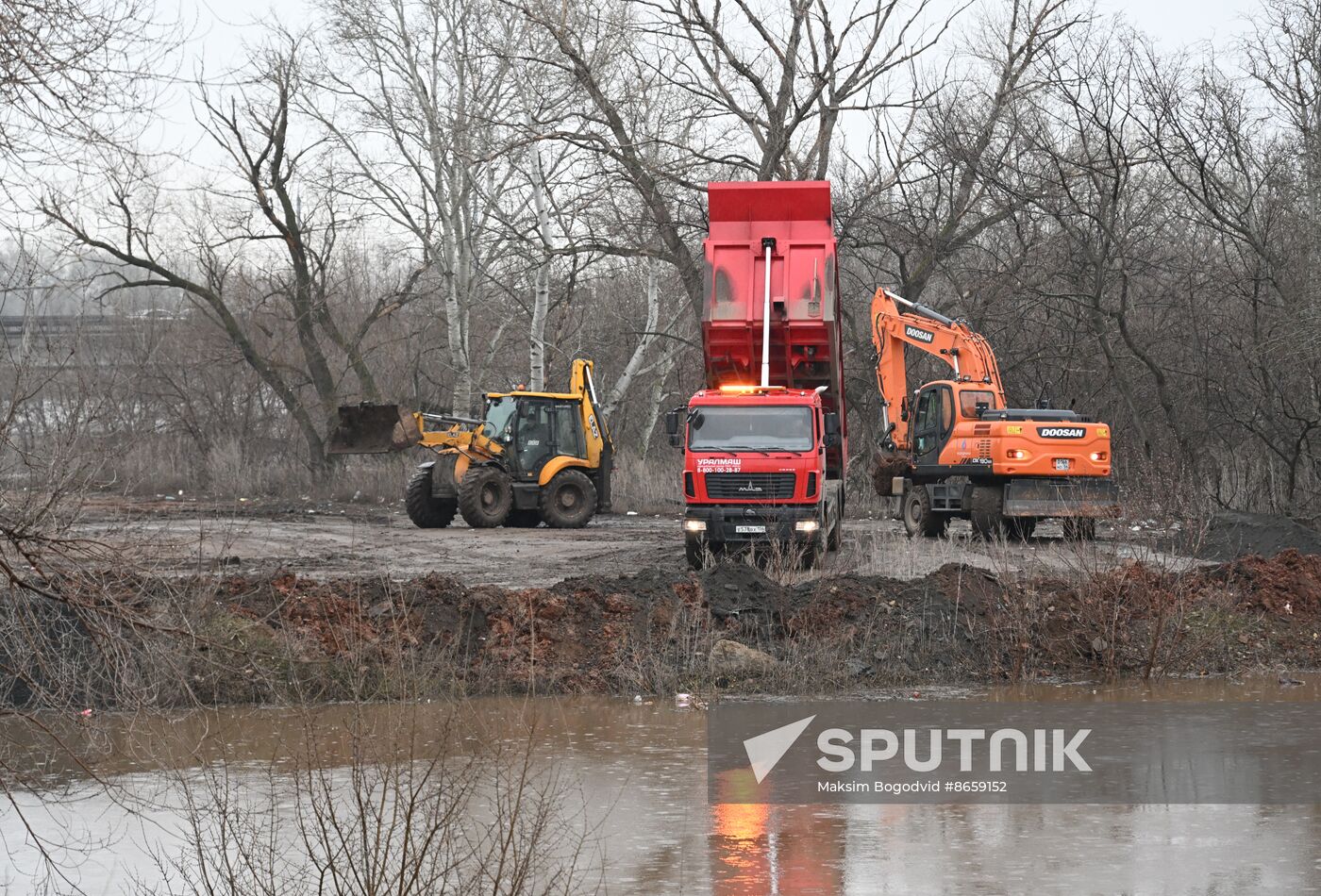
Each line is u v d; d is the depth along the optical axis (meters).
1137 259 83.81
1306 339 71.19
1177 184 84.06
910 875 19.94
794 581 45.59
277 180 106.75
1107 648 38.91
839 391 62.97
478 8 98.75
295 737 28.48
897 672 37.72
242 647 31.55
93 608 21.22
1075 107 77.06
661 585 40.09
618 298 127.38
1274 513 72.88
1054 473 64.56
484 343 126.75
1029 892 19.12
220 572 39.91
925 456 71.31
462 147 97.75
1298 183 78.50
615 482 100.38
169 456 115.81
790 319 58.81
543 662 36.47
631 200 93.25
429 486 82.62
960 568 42.41
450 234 103.62
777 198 59.25
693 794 24.77
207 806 20.31
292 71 101.69
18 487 20.88
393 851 19.12
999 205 88.06
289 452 125.88
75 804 23.77
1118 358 84.50
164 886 19.41
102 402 22.14
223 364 119.31
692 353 129.50
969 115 90.31
